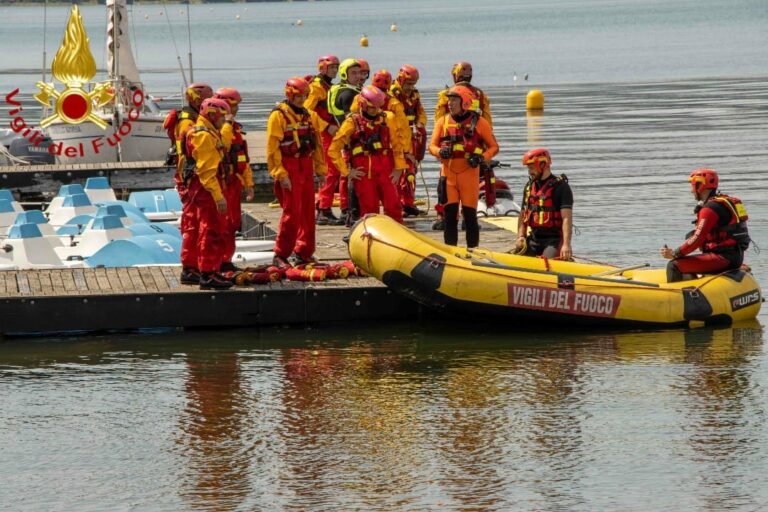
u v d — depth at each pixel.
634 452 13.21
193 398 15.36
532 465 12.87
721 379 15.81
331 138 23.70
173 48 161.25
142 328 18.62
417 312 19.23
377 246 18.36
